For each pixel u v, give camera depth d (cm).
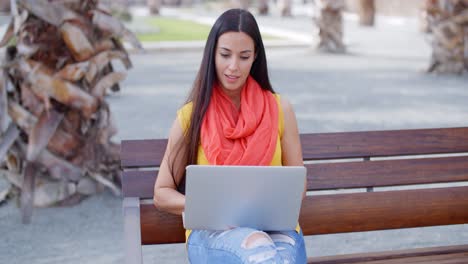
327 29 1723
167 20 3077
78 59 538
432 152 339
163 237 308
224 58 285
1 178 643
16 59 525
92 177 572
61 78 530
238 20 284
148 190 311
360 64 1506
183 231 309
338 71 1391
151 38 2047
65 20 528
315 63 1532
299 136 321
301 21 3080
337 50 1731
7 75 523
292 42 1922
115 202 565
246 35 283
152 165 315
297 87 1175
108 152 583
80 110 552
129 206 296
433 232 497
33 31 525
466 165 341
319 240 485
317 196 325
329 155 329
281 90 1141
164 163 297
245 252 254
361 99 1052
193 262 283
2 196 562
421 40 2072
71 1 530
